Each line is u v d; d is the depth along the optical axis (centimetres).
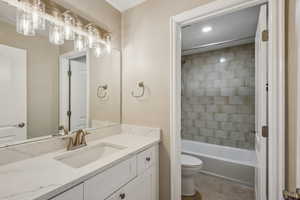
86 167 84
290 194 60
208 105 302
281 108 96
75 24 132
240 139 269
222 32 224
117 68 175
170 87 141
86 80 147
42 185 66
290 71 94
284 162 96
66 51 131
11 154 93
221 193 194
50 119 119
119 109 176
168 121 145
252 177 209
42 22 109
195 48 287
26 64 106
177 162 142
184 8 135
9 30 97
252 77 259
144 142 135
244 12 172
